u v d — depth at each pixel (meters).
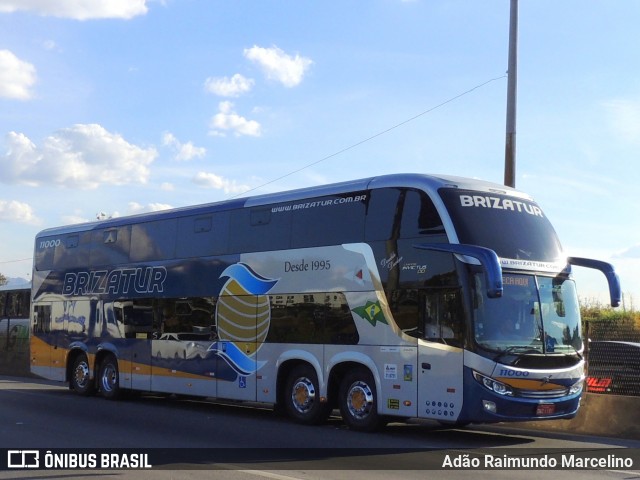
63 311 22.52
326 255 15.16
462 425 15.87
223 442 12.94
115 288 20.66
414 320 13.46
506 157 18.67
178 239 18.83
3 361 33.81
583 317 24.25
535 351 13.04
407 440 13.41
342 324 14.67
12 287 34.34
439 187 13.55
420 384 13.24
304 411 15.38
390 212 14.17
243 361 16.59
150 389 19.11
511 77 18.83
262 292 16.38
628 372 17.59
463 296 12.81
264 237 16.56
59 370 22.39
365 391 14.32
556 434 14.72
